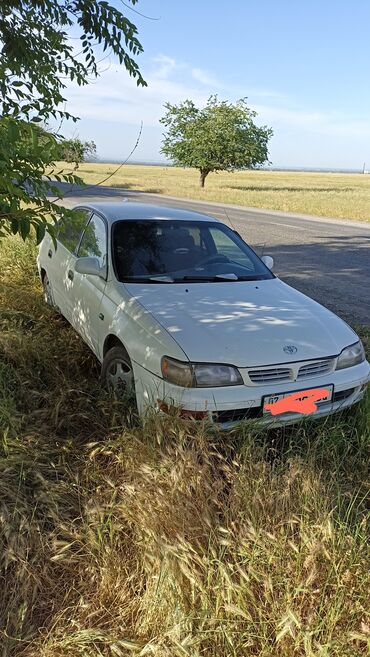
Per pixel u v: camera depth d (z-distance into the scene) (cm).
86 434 348
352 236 1612
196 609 209
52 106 348
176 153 4409
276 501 250
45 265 613
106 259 439
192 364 319
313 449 316
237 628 201
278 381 333
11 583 230
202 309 377
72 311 505
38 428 335
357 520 252
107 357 400
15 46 356
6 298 594
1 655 199
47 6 349
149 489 253
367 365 386
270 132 4603
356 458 331
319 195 3634
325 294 838
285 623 193
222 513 247
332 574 216
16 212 241
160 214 504
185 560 212
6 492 263
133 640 205
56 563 240
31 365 425
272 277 480
